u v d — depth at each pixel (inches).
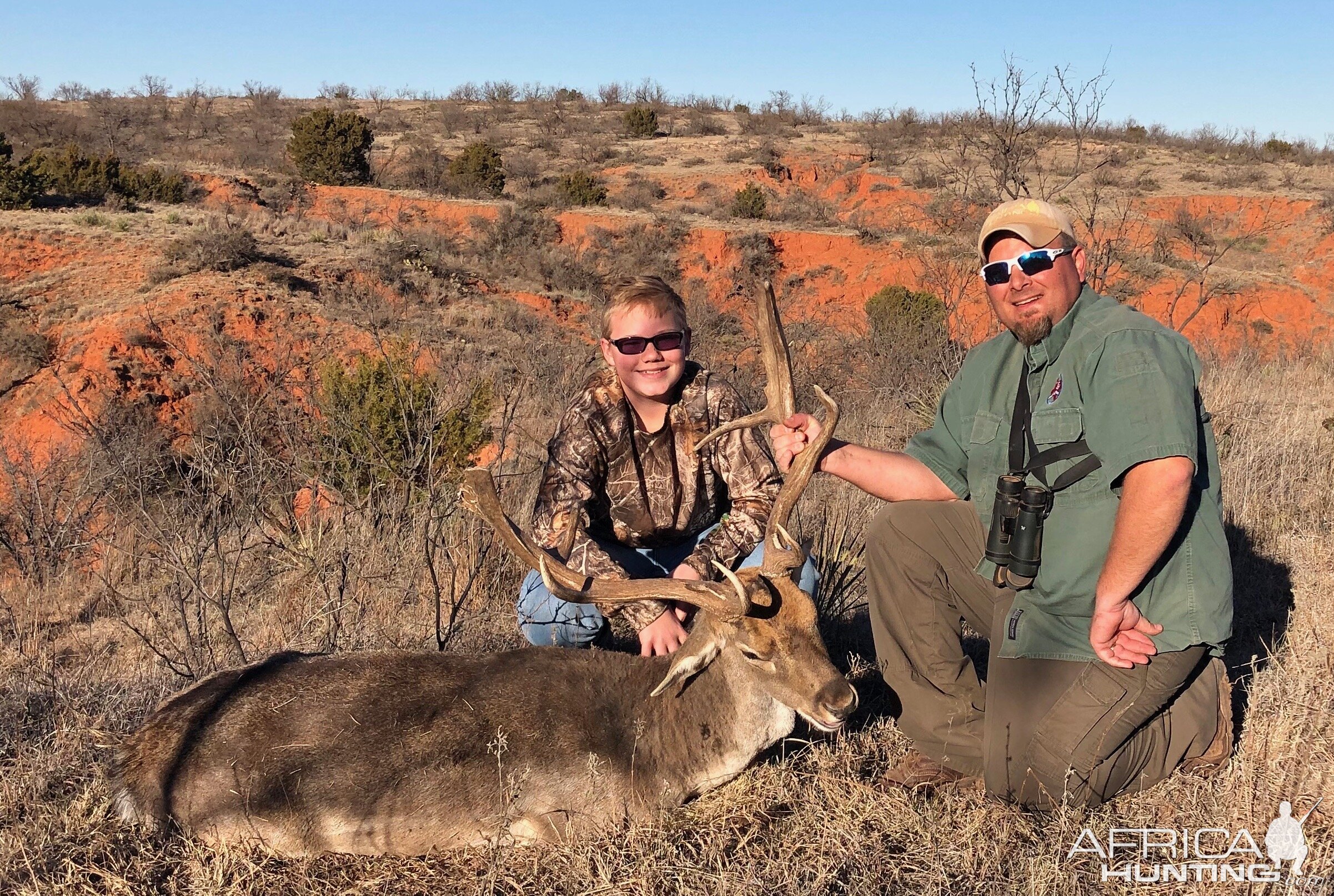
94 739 186.2
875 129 2780.5
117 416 600.7
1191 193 1774.1
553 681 174.2
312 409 410.6
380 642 230.8
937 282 902.4
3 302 993.5
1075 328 164.9
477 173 2038.6
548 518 195.8
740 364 593.6
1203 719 168.6
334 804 161.9
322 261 1175.6
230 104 3875.5
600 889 148.3
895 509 185.3
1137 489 150.4
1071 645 165.0
